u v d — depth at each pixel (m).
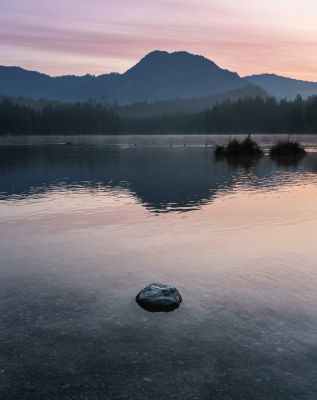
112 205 19.41
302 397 5.25
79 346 6.46
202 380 5.61
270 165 42.03
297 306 7.84
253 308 7.78
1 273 9.80
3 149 81.81
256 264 10.38
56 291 8.69
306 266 10.18
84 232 14.00
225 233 13.66
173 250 11.72
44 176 32.91
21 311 7.71
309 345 6.44
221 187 25.41
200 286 8.93
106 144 108.12
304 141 111.25
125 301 8.18
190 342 6.57
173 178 30.75
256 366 5.91
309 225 14.70
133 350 6.34
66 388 5.45
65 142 126.56
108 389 5.43
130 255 11.28
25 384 5.54
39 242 12.70
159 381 5.60
